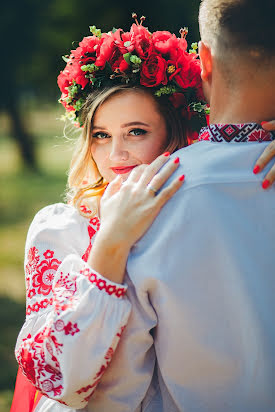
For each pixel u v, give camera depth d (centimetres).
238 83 148
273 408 143
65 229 178
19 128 1717
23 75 1483
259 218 145
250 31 143
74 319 146
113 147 189
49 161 1850
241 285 142
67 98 204
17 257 809
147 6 1221
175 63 190
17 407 195
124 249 148
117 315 147
